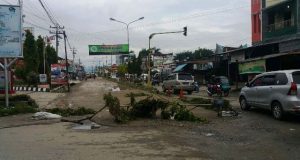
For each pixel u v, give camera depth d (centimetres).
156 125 1362
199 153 902
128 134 1174
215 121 1476
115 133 1194
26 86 4247
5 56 1906
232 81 4600
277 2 3584
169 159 841
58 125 1378
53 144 1016
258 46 3556
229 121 1473
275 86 1514
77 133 1196
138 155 880
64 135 1159
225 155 883
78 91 4125
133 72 8744
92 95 3312
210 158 852
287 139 1088
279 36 3459
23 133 1204
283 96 1447
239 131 1234
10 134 1185
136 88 4769
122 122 1406
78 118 1542
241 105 1859
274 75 1563
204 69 5550
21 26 1930
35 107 1984
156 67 9869
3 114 1664
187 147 973
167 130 1255
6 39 1908
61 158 852
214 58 5234
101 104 2300
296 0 3269
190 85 3612
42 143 1032
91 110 1736
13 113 1706
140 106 1540
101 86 5628
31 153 905
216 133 1196
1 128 1309
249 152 916
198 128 1301
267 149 953
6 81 1889
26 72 4953
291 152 917
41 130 1263
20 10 1928
